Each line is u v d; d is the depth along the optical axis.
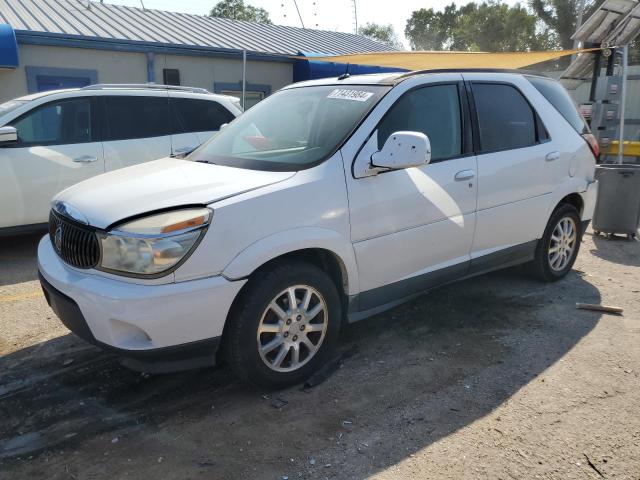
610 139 11.59
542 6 30.94
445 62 9.57
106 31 13.47
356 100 3.90
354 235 3.50
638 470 2.69
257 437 2.95
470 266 4.36
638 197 7.08
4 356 3.85
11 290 5.16
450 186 4.02
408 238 3.81
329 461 2.75
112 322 2.85
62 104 6.50
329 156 3.50
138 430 3.01
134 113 6.93
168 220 2.88
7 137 5.93
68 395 3.36
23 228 6.27
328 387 3.45
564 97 5.33
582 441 2.91
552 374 3.59
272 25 19.56
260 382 3.26
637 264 6.19
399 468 2.70
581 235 5.50
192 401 3.30
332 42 19.09
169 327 2.87
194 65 14.17
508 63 9.23
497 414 3.15
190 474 2.66
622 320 4.47
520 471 2.68
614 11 11.02
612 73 12.00
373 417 3.12
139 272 2.83
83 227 3.08
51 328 4.30
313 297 3.44
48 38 12.00
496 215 4.41
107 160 6.68
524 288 5.18
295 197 3.24
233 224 3.00
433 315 4.55
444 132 4.10
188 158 4.14
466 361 3.77
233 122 4.62
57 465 2.73
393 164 3.42
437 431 2.99
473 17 40.75
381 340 4.09
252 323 3.13
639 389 3.42
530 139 4.76
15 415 3.16
